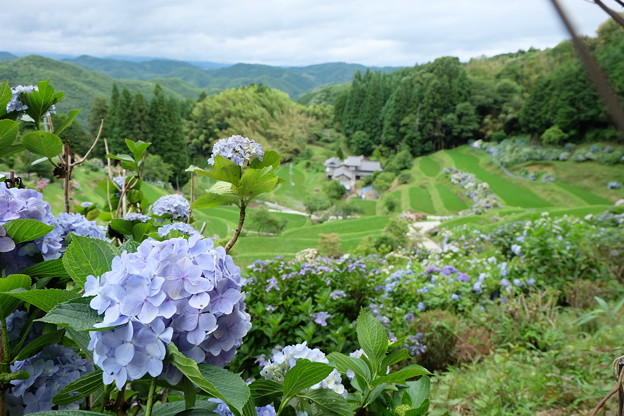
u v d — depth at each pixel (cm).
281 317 302
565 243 493
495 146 5566
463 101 6084
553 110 4912
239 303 71
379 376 103
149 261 64
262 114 7138
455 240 875
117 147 3988
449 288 464
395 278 484
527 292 474
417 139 6172
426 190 4909
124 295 61
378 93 7044
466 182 4838
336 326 329
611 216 672
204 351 66
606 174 4091
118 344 61
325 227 3350
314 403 91
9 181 99
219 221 2953
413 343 337
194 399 66
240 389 61
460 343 354
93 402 89
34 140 113
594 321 356
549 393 262
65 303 63
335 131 7781
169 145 4141
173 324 63
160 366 60
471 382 284
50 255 87
